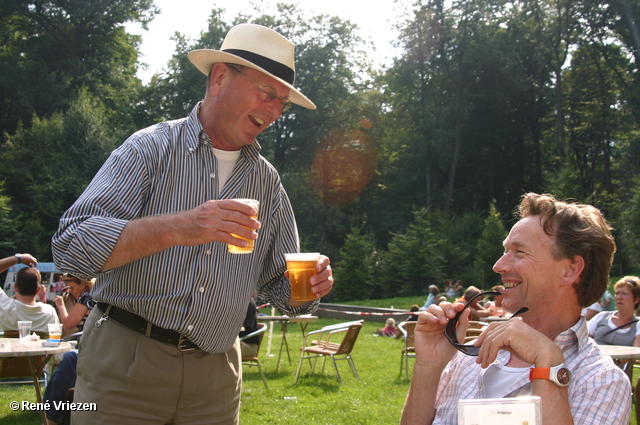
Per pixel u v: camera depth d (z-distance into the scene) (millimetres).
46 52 41031
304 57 42250
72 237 2146
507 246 2037
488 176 42188
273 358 10523
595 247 1895
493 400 1195
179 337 2461
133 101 44125
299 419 5992
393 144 45031
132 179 2406
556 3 36844
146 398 2430
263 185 2830
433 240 29719
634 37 35156
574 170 30672
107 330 2461
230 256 2568
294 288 2590
